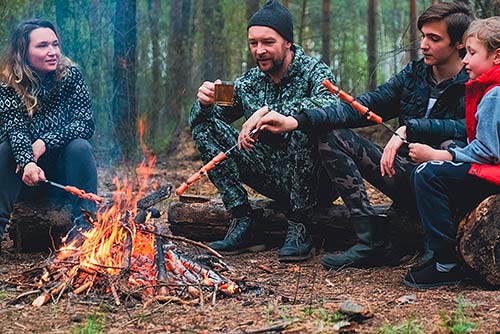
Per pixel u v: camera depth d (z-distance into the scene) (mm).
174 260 3512
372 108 4156
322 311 3010
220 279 3477
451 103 3930
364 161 4078
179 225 4836
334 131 4031
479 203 3576
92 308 3156
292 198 4395
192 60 16141
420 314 3045
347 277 3889
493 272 3488
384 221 4094
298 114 4008
